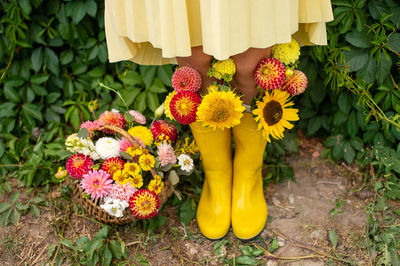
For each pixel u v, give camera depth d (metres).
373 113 1.52
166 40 0.99
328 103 1.76
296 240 1.39
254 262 1.29
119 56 1.20
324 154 1.75
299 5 1.07
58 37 1.78
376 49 1.46
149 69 1.67
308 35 1.18
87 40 1.78
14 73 1.78
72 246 1.33
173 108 1.17
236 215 1.37
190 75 1.15
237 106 1.13
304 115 1.77
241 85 1.19
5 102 1.79
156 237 1.41
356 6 1.45
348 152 1.68
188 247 1.38
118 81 1.91
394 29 1.42
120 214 1.23
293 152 1.79
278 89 1.16
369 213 1.45
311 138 1.88
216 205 1.39
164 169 1.31
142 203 1.22
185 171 1.35
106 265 1.28
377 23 1.44
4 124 1.75
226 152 1.37
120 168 1.27
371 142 1.66
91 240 1.31
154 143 1.37
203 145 1.32
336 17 1.46
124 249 1.31
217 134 1.29
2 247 1.39
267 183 1.63
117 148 1.31
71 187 1.58
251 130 1.30
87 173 1.29
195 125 1.27
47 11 1.72
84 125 1.41
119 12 1.07
